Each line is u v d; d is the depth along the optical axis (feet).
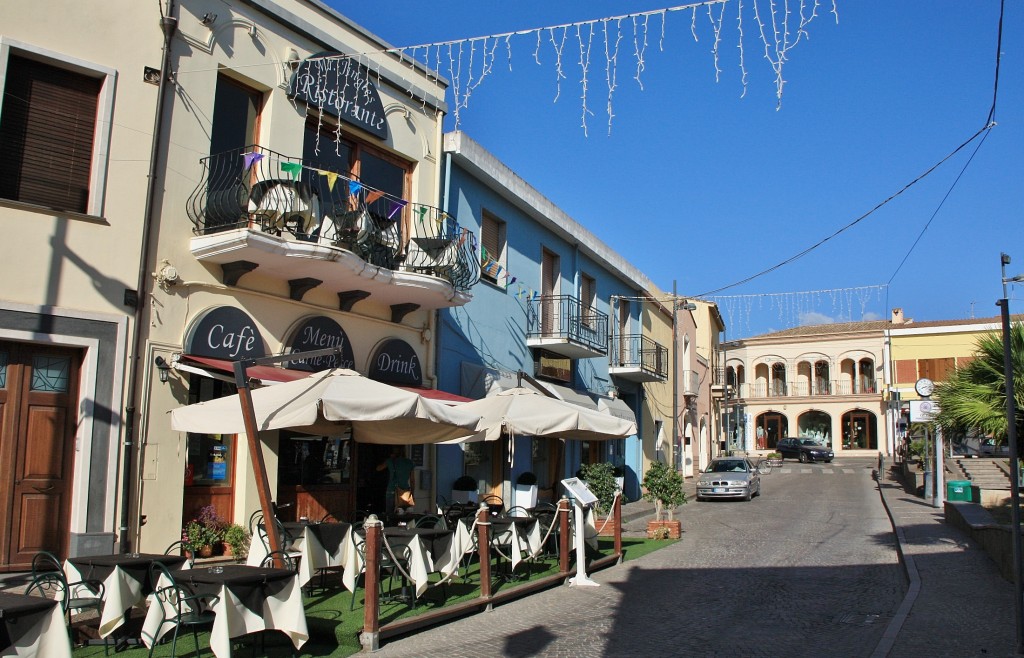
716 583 36.81
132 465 30.96
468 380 52.49
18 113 29.94
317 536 28.84
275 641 24.41
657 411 102.83
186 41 34.50
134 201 32.12
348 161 44.04
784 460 167.22
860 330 183.52
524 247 63.57
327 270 37.14
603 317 80.48
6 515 28.25
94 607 21.88
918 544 46.62
